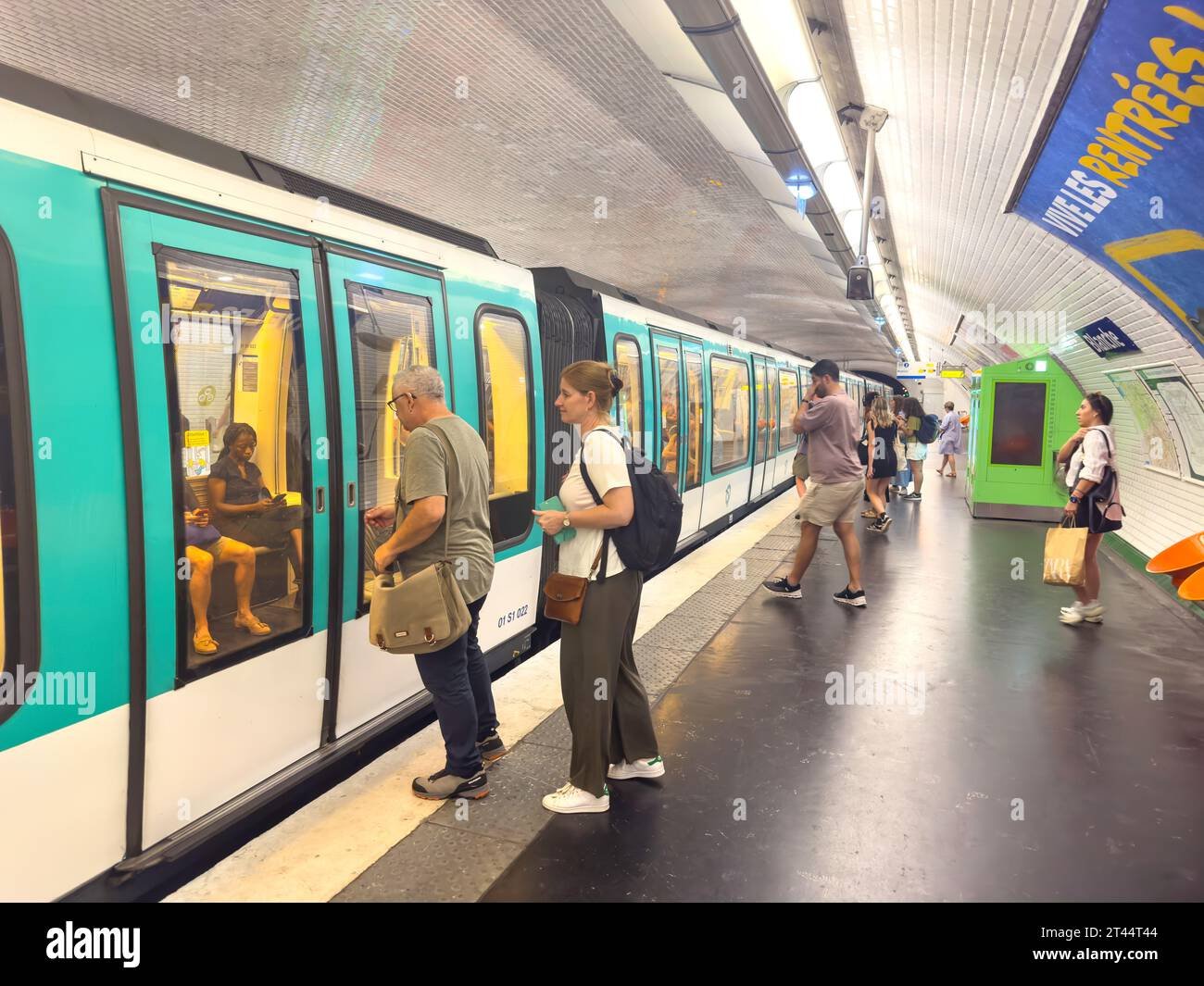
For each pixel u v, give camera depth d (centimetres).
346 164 632
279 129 553
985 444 1218
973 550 957
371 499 368
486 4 425
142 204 255
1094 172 466
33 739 221
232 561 290
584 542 324
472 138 605
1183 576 538
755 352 1353
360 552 359
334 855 297
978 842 321
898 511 1309
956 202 725
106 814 245
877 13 420
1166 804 355
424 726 456
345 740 354
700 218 895
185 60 445
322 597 336
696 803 348
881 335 2108
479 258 479
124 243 247
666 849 311
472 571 335
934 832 328
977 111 484
